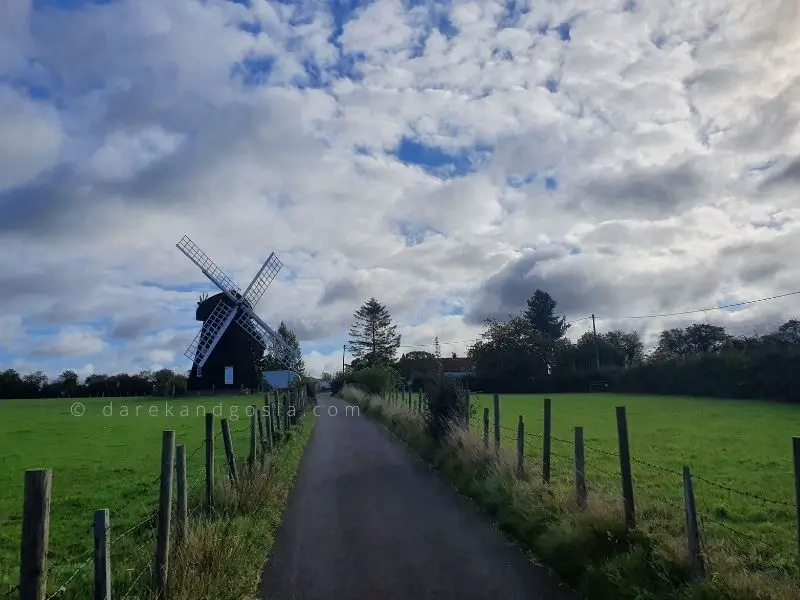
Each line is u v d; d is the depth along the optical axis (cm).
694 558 712
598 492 1084
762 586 659
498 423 1496
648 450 2114
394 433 2753
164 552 732
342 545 1025
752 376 5594
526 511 1062
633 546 801
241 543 912
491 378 8312
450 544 1021
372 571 895
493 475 1325
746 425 3064
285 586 839
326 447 2373
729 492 1345
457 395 1941
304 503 1350
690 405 4762
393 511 1260
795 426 2997
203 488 1206
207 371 7344
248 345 7444
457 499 1363
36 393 8931
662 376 6806
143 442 2766
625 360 9481
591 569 791
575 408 4566
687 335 10462
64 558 966
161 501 743
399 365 10362
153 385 8919
